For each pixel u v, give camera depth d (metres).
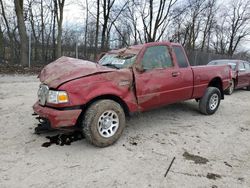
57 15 20.80
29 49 17.89
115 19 25.41
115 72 4.05
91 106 3.87
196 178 3.17
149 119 5.62
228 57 27.80
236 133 4.91
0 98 7.20
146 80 4.46
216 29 41.66
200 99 5.98
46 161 3.49
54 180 3.03
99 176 3.15
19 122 5.06
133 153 3.83
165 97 4.85
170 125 5.24
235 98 8.92
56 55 21.11
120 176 3.17
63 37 23.70
